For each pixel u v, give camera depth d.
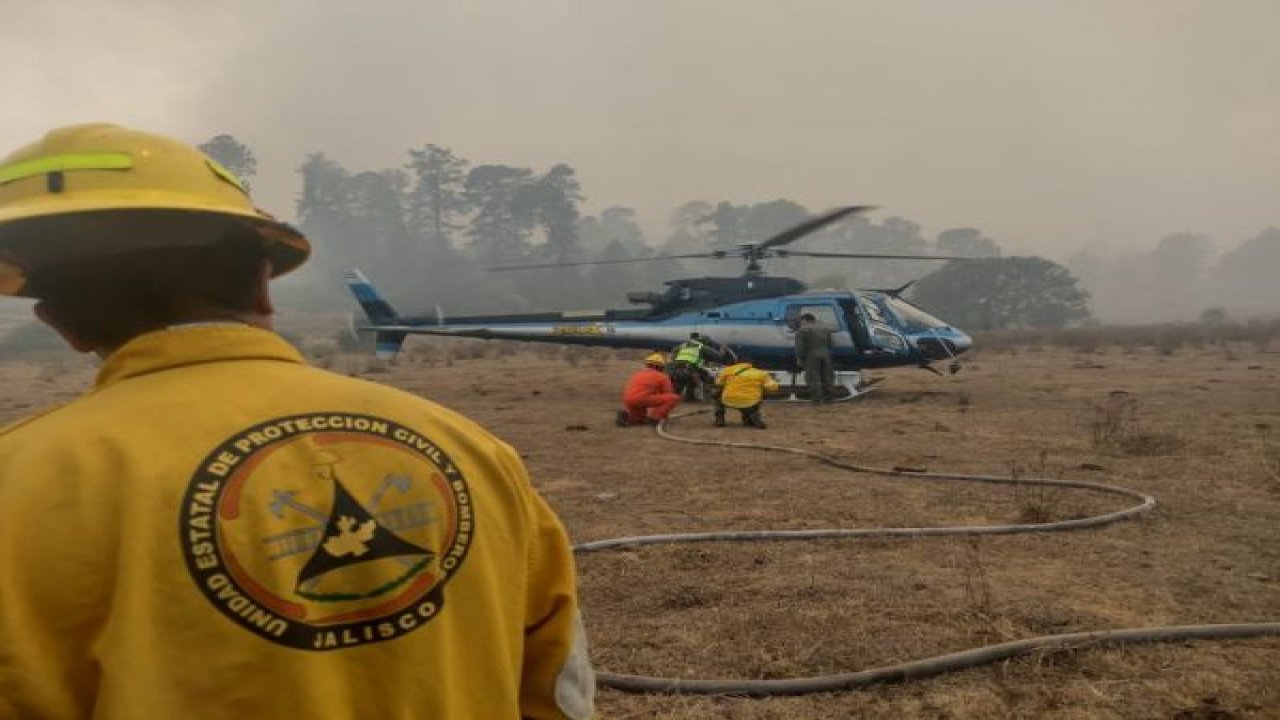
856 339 16.23
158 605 1.03
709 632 4.79
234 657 1.03
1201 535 6.54
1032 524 6.84
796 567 5.89
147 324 1.24
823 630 4.76
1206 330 47.94
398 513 1.16
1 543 1.02
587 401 17.53
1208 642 4.52
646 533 6.86
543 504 1.38
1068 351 36.22
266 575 1.07
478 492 1.25
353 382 1.30
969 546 6.32
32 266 1.22
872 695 4.04
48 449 1.09
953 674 4.21
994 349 37.66
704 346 16.59
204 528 1.07
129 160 1.23
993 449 10.54
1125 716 3.77
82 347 1.27
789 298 16.72
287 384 1.23
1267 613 4.92
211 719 1.01
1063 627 4.74
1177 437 10.86
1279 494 7.77
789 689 4.07
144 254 1.21
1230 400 15.41
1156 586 5.39
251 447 1.14
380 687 1.09
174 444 1.11
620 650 4.60
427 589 1.15
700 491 8.35
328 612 1.09
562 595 1.35
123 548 1.04
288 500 1.12
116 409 1.14
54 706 1.00
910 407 15.17
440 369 28.88
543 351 43.78
